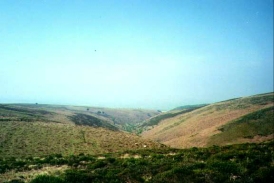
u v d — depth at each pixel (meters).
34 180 14.18
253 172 14.95
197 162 17.48
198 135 119.50
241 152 19.58
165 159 20.80
